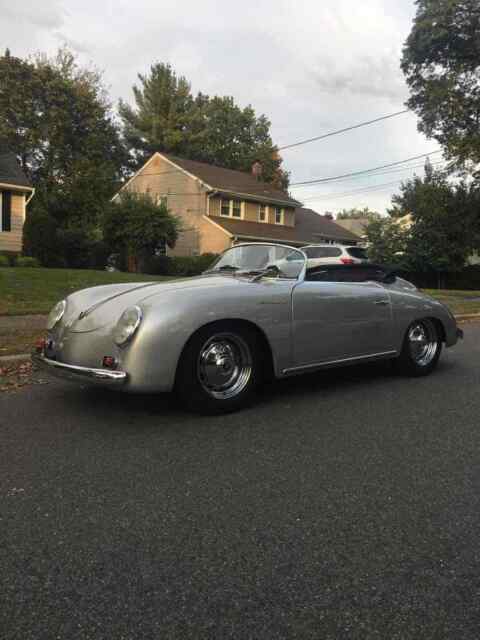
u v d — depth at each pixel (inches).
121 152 1685.5
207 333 150.5
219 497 104.3
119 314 144.4
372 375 218.5
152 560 82.0
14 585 75.3
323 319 175.0
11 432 141.3
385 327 197.0
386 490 108.7
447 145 870.4
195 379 150.5
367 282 204.5
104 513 96.9
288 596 73.9
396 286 214.1
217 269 202.5
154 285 164.1
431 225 1020.5
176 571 79.3
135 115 1775.3
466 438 141.3
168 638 65.4
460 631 67.4
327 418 157.8
